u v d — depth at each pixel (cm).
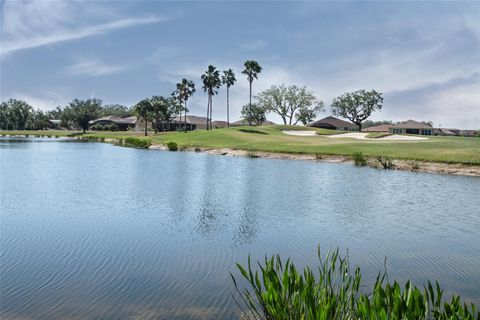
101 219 1805
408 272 1145
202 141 7906
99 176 3403
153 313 869
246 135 8812
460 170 3719
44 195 2445
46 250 1331
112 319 845
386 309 552
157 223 1739
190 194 2512
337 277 1080
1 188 2712
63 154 6053
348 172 3756
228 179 3203
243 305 902
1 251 1315
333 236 1546
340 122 14875
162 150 7219
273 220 1814
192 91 14700
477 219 1838
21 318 849
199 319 836
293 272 655
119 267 1167
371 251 1346
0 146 8106
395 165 4141
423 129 13575
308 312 591
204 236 1527
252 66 13250
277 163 4709
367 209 2066
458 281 1075
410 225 1731
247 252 1329
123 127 18550
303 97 14900
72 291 985
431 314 812
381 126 14412
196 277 1088
